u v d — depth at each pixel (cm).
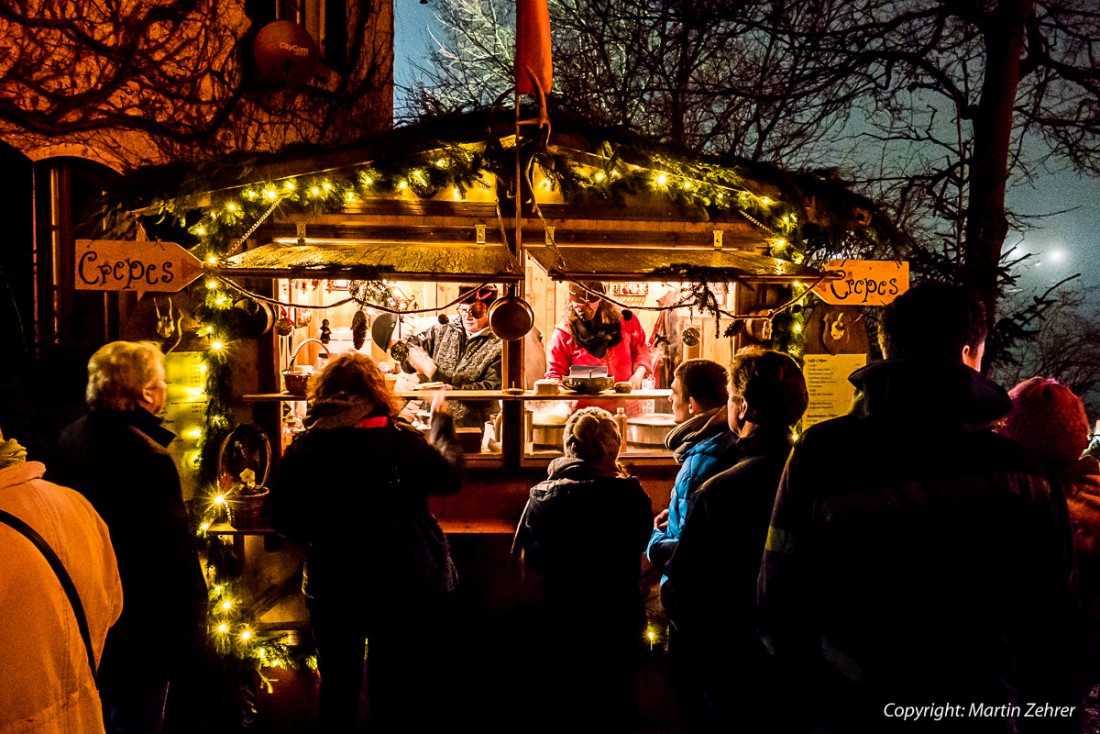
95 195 471
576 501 294
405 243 405
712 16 832
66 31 459
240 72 609
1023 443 229
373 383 284
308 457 277
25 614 131
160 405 273
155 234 393
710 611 242
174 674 265
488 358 450
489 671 375
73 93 464
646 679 372
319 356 471
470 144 386
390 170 382
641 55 1053
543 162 386
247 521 377
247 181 370
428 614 291
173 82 538
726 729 250
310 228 401
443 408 305
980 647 168
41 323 436
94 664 151
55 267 444
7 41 427
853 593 174
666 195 416
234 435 385
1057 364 730
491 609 396
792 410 240
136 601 254
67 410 407
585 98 1076
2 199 420
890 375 177
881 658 170
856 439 178
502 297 370
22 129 432
